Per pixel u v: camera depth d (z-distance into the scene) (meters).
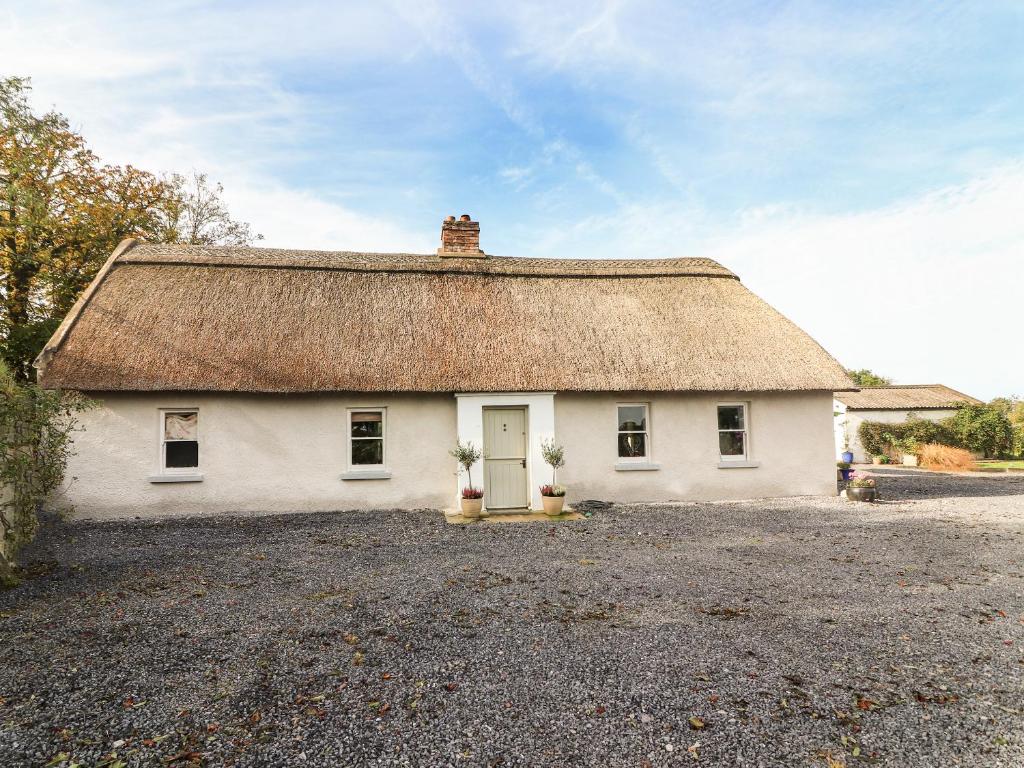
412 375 12.55
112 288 12.97
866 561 8.30
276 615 6.03
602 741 3.76
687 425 14.03
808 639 5.39
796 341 14.91
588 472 13.48
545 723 3.96
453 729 3.89
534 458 12.86
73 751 3.62
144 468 11.69
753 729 3.89
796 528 10.76
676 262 17.75
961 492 16.30
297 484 12.31
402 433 12.80
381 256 16.66
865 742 3.75
